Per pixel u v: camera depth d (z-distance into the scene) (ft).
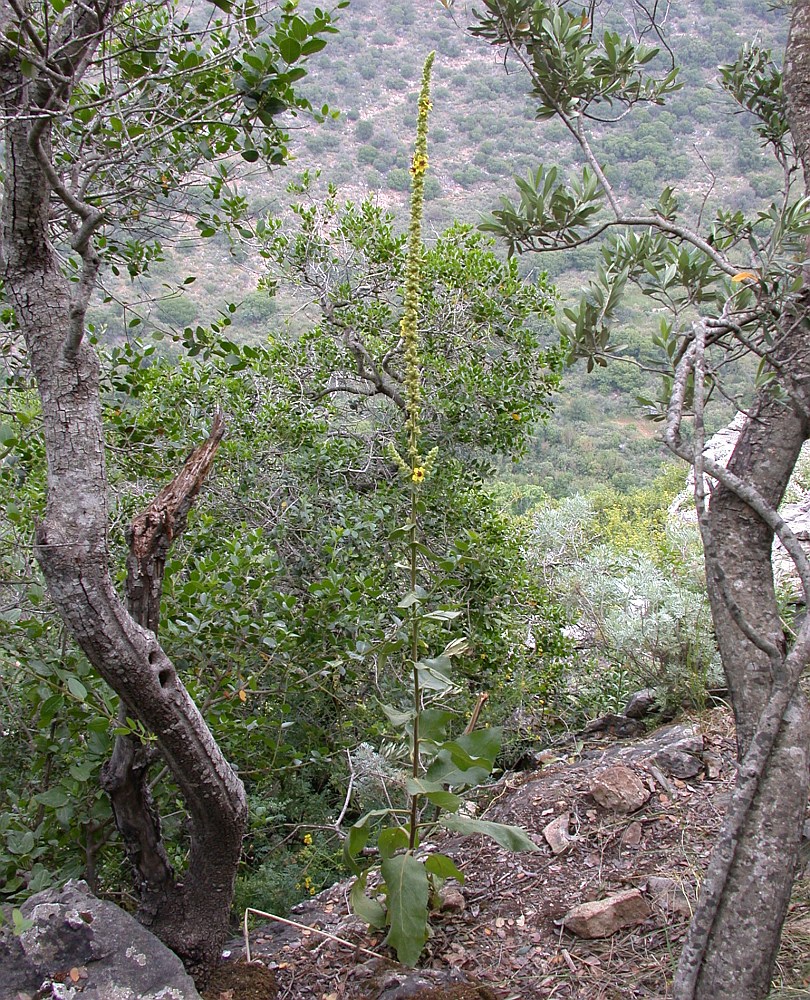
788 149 11.74
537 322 30.07
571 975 8.52
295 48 9.52
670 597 17.01
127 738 8.29
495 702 17.17
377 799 13.57
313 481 19.71
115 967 7.47
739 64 12.10
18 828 9.77
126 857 9.72
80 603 7.50
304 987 8.70
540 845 11.03
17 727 10.85
